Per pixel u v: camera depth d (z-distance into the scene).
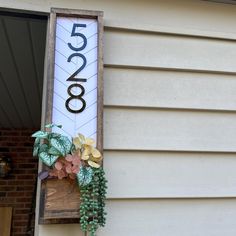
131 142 1.38
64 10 1.38
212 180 1.43
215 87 1.53
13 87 2.66
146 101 1.44
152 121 1.43
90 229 1.16
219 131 1.49
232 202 1.43
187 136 1.45
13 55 2.12
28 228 3.00
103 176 1.21
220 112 1.51
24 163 3.70
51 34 1.33
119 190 1.33
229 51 1.58
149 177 1.37
